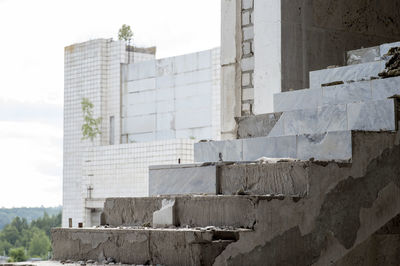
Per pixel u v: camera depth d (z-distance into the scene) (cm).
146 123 2131
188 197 516
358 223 525
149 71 2119
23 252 4100
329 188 508
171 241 462
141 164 1742
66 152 2344
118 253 503
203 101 1956
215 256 447
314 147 564
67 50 2359
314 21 858
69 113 2338
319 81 703
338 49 884
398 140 556
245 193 532
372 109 574
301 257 489
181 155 1630
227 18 890
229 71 882
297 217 488
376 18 941
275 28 823
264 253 470
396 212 550
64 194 2356
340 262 512
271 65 826
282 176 509
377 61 651
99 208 1909
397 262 550
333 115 609
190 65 1998
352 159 523
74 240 537
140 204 554
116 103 2206
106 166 1867
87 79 2275
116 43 2216
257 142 636
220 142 679
